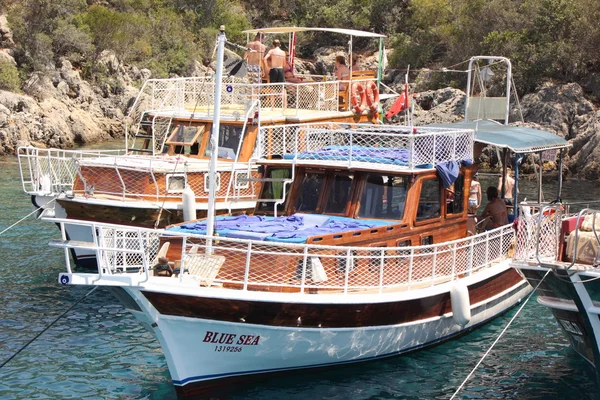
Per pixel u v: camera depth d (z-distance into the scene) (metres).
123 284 11.46
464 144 15.84
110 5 72.00
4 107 46.47
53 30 59.91
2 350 14.61
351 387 13.22
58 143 48.28
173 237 13.31
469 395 13.03
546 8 51.78
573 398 12.93
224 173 20.31
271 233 13.07
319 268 12.60
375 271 13.82
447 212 15.57
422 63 63.53
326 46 75.12
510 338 15.95
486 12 56.91
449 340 15.71
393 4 73.62
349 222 14.21
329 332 13.14
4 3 61.72
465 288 14.29
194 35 74.75
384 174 14.71
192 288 11.82
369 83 24.97
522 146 16.91
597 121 41.06
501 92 50.09
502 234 16.56
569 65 48.72
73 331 15.79
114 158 20.61
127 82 62.50
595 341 12.49
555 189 34.19
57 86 55.75
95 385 13.16
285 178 15.59
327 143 17.78
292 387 13.13
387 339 14.12
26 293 18.12
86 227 19.86
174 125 22.02
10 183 32.88
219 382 12.79
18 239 23.03
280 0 83.12
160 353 14.72
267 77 24.53
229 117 21.17
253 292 12.16
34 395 12.70
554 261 12.69
